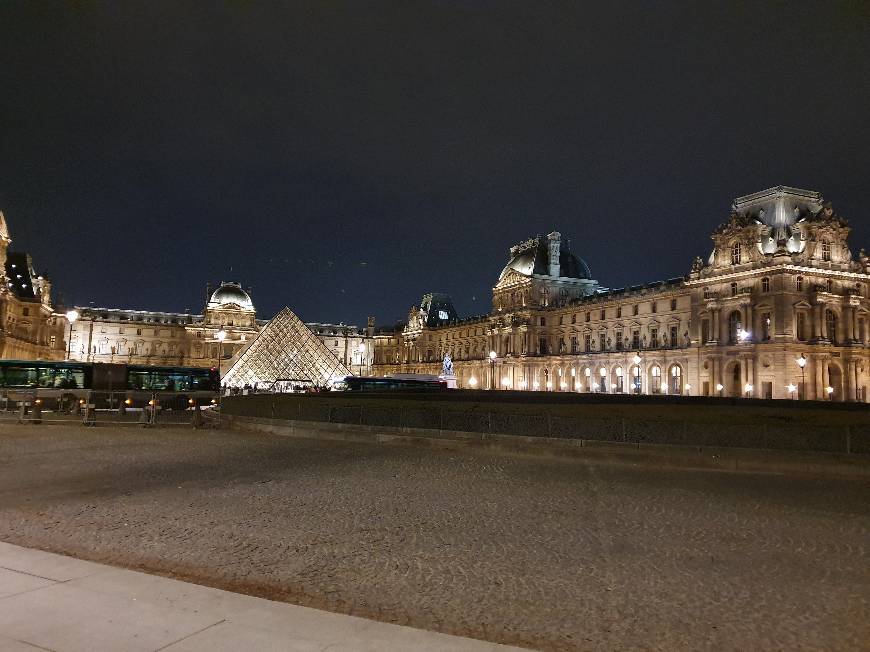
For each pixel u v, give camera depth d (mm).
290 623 10430
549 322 166250
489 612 11617
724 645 10273
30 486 23812
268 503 20953
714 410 36625
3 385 71000
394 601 12141
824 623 11125
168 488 23609
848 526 18344
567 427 34750
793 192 109250
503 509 20469
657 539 16766
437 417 40281
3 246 136250
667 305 128625
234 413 56719
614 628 10930
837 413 33812
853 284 107125
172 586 12117
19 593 11648
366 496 22469
